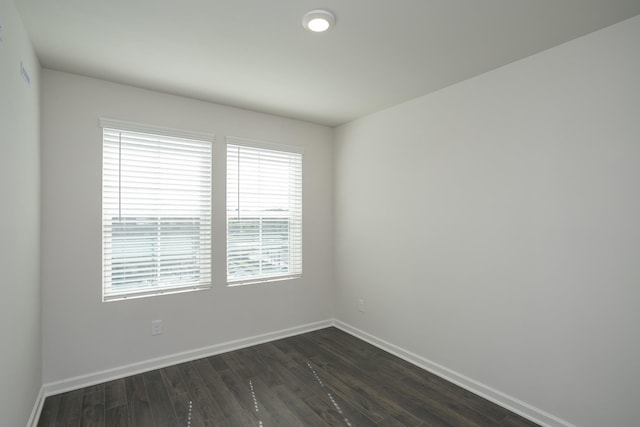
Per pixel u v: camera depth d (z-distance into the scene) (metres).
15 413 1.71
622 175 1.86
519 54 2.24
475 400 2.44
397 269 3.22
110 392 2.49
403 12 1.78
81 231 2.57
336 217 4.01
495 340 2.43
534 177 2.22
